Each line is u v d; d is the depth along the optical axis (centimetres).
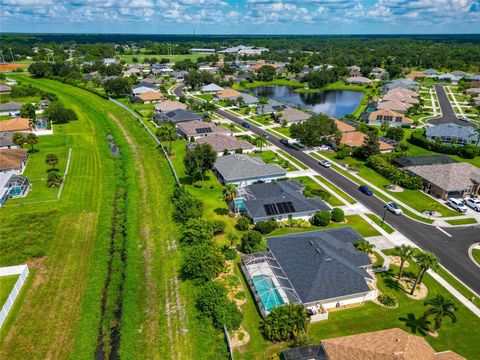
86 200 7694
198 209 6912
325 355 3850
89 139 11762
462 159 10350
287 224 6762
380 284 5291
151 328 4534
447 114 15362
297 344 4094
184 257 5803
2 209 7244
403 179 8512
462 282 5384
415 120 14412
